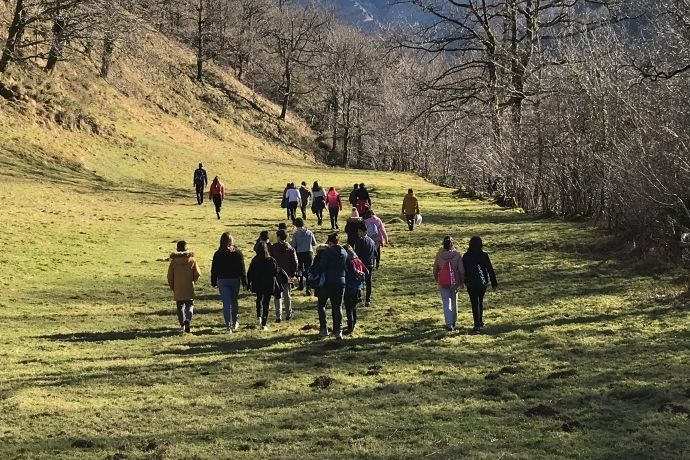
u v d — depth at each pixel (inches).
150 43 2908.5
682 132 755.4
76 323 561.9
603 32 1101.1
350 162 3351.4
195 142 2261.3
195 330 546.9
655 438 275.7
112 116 1966.0
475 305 504.1
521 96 1373.0
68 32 1626.5
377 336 501.4
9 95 1584.6
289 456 272.4
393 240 1017.5
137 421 323.0
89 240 919.7
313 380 388.5
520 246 918.4
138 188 1525.6
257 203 1492.4
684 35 810.2
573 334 471.8
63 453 282.8
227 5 3624.5
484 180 1798.7
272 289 546.9
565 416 308.8
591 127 1057.5
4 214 997.2
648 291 607.2
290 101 3801.7
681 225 727.1
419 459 265.1
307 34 3708.2
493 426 300.2
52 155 1494.8
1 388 378.3
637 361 392.2
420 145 2620.6
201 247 937.5
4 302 617.3
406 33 1745.8
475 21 1662.2
